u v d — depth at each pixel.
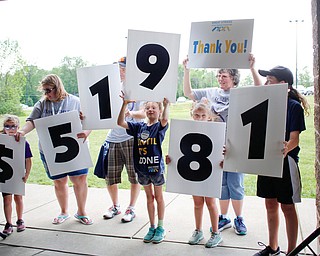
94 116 3.04
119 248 2.98
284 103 2.34
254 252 2.82
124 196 4.46
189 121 2.75
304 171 4.83
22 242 3.13
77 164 3.21
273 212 2.63
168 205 4.04
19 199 3.42
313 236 1.78
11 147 3.24
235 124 2.49
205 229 3.31
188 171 2.77
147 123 3.08
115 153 3.51
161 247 2.97
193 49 2.72
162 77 2.71
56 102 3.38
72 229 3.41
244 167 2.47
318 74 2.19
